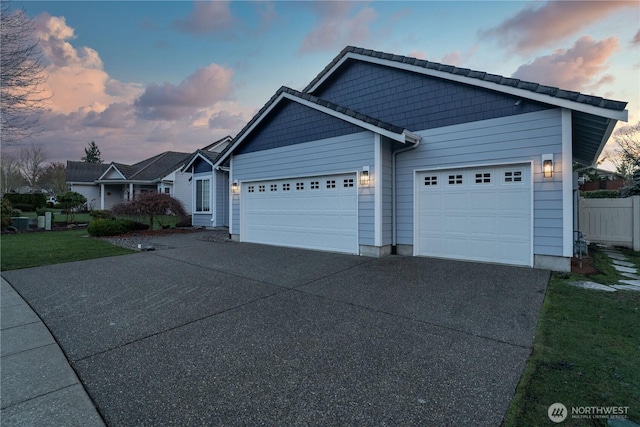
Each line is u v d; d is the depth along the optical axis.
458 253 7.30
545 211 6.20
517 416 2.09
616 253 8.55
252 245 10.08
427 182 7.73
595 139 7.47
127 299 4.76
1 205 13.88
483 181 6.97
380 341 3.30
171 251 8.95
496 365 2.77
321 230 8.85
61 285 5.53
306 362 2.88
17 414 2.14
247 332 3.56
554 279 5.52
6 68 10.44
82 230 14.89
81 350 3.14
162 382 2.57
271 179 10.00
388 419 2.11
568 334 3.35
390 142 8.09
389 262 7.14
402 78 8.07
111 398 2.35
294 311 4.23
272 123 9.96
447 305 4.36
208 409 2.22
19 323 3.85
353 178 8.17
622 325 3.57
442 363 2.83
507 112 6.58
